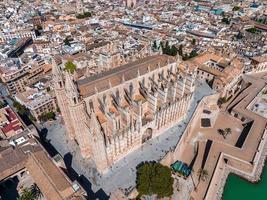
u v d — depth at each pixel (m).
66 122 108.75
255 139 127.12
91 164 105.06
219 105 158.75
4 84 169.75
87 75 130.12
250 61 192.62
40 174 92.62
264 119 140.00
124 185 96.38
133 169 103.25
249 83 175.00
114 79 105.75
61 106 103.50
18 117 126.50
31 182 102.25
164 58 128.50
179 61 138.00
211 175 109.81
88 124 91.75
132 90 111.50
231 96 170.00
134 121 103.75
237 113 147.75
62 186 86.88
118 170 102.88
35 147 104.44
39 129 125.50
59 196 84.25
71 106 88.31
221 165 117.12
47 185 88.44
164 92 109.81
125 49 188.12
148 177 91.50
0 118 123.56
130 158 108.50
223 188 111.31
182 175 109.25
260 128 134.00
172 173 110.19
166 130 125.50
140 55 152.75
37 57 187.12
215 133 137.25
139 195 97.56
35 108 132.12
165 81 122.25
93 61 156.38
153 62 123.62
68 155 109.19
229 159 117.44
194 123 138.62
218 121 146.75
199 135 135.62
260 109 158.12
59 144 115.12
